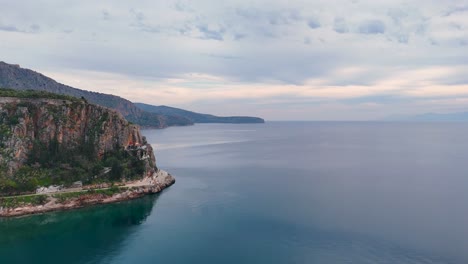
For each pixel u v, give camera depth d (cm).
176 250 8419
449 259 7731
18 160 12394
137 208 11656
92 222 10375
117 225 10112
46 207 11169
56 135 13550
